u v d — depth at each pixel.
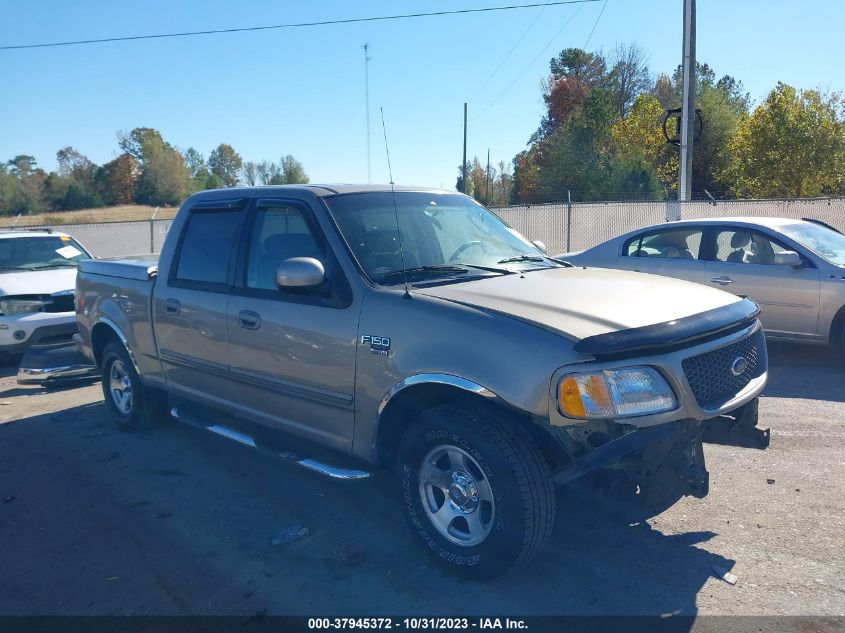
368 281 3.98
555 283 4.01
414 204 4.73
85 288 6.52
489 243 4.77
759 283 7.95
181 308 5.12
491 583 3.62
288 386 4.33
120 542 4.19
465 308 3.58
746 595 3.46
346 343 3.95
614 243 9.15
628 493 3.46
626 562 3.79
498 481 3.34
